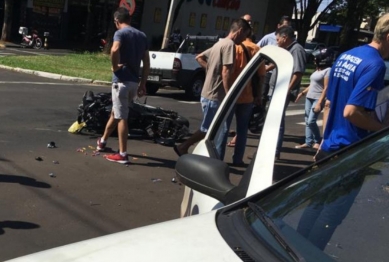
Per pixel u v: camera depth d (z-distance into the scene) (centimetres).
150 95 1460
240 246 202
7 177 588
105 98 837
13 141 741
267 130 298
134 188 601
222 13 3778
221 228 220
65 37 3177
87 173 634
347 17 3406
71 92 1269
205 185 282
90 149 742
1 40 2656
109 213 520
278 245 204
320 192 238
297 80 679
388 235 206
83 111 831
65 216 501
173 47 1672
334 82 396
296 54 676
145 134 846
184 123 870
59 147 737
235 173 660
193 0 3544
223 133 557
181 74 1394
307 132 866
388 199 226
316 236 210
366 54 374
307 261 192
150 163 710
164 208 551
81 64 1917
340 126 391
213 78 649
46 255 201
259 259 193
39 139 768
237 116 664
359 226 212
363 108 369
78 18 3225
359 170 248
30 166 636
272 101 305
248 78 357
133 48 653
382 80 375
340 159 265
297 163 746
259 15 4009
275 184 260
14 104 1009
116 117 680
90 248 204
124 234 215
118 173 650
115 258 194
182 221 227
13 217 485
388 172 241
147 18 3462
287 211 229
